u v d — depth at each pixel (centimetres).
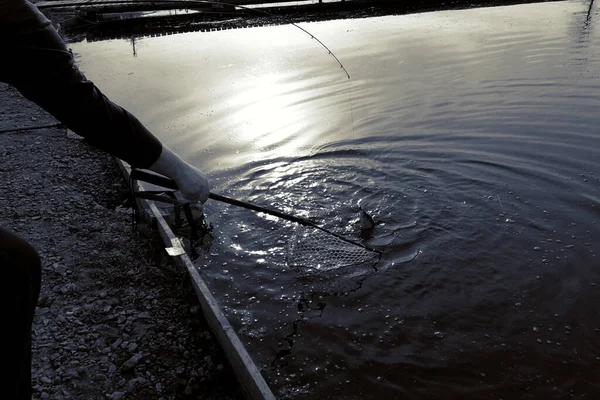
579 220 477
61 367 289
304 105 805
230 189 567
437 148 636
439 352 340
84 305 343
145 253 405
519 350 340
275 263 438
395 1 1734
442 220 491
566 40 1084
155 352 305
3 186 527
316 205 531
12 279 131
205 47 1238
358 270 425
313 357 337
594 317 365
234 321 371
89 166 590
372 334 356
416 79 892
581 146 611
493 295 391
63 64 133
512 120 698
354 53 1094
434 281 409
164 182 195
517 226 474
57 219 459
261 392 249
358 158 627
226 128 725
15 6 123
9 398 140
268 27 1462
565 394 308
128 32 1538
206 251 455
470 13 1502
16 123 718
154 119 759
